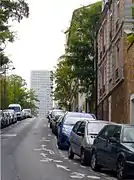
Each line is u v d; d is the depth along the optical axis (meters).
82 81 48.03
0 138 31.25
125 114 31.34
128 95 30.45
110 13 39.44
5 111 53.78
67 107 77.88
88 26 47.16
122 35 32.59
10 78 112.62
